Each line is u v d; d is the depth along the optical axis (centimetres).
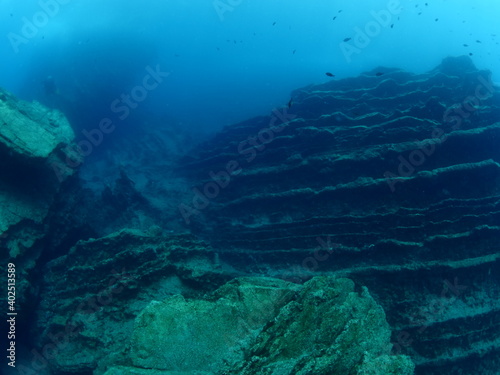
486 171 1495
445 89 1942
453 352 1173
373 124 1848
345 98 2116
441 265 1274
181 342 596
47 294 1230
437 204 1436
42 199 1257
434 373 1143
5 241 1064
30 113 1489
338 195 1578
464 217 1403
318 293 659
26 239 1145
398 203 1499
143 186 2180
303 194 1628
